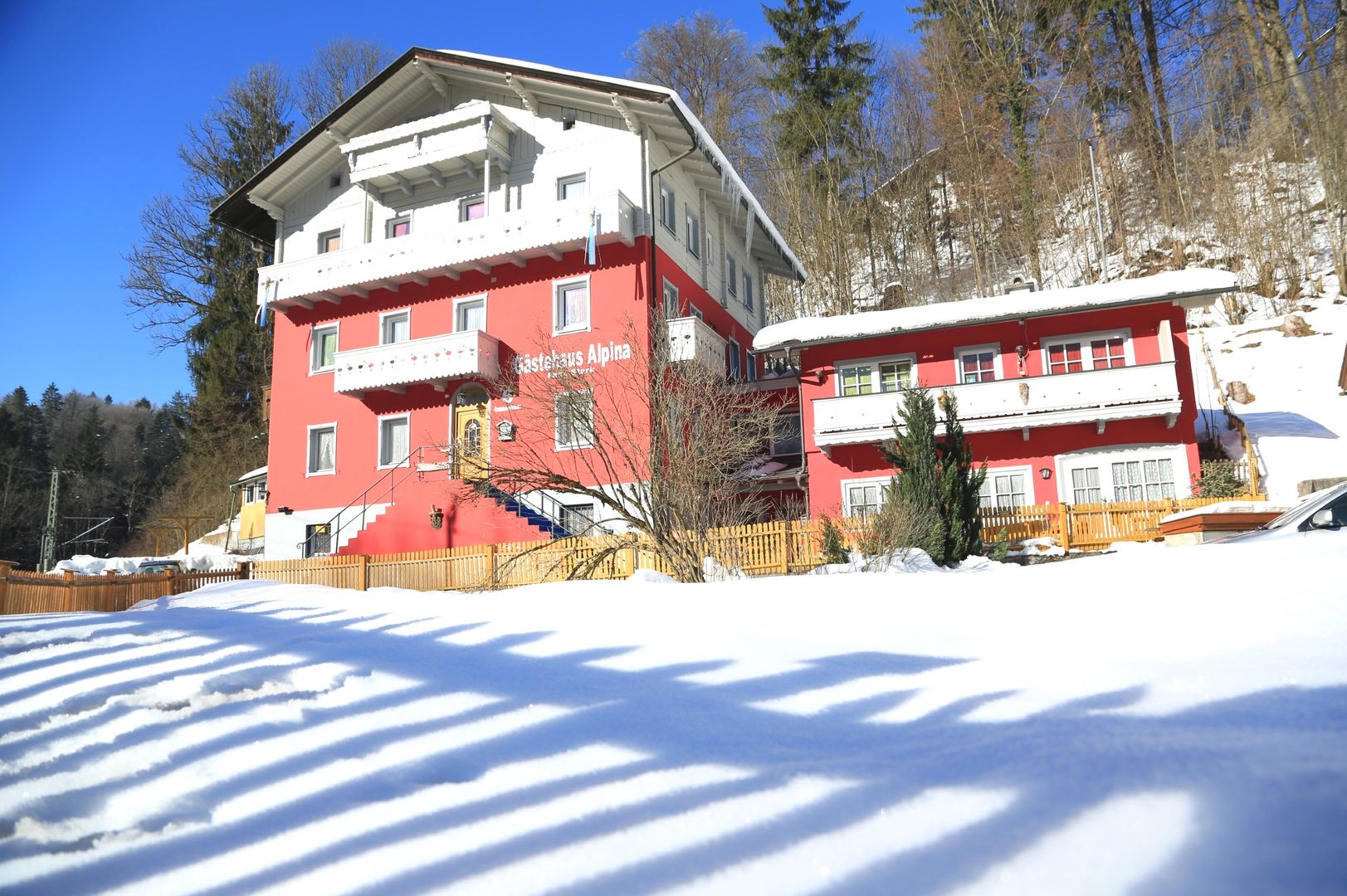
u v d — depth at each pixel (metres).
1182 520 14.41
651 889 2.48
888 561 14.50
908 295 40.38
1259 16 37.75
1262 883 2.15
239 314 45.41
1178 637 4.96
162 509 51.66
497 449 23.30
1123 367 19.97
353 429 25.77
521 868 2.69
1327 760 2.71
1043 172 40.53
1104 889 2.21
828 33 44.22
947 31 42.44
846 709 4.02
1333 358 25.81
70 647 6.52
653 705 4.30
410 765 3.71
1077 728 3.37
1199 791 2.63
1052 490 20.69
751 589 8.50
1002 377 21.52
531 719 4.20
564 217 23.09
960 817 2.68
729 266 30.20
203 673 5.41
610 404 22.34
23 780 3.81
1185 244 37.09
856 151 44.09
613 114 24.38
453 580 18.67
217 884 2.81
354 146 26.00
